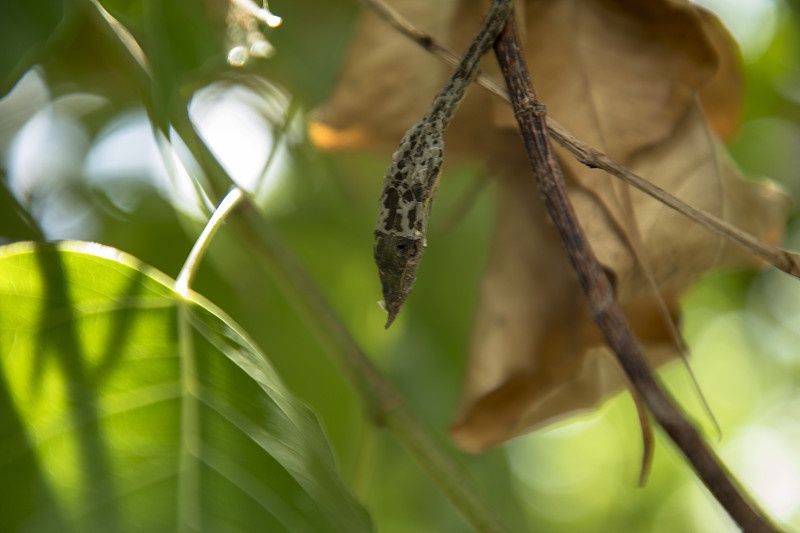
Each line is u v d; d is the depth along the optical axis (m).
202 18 0.61
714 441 1.77
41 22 0.60
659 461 2.33
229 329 0.51
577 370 0.59
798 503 2.39
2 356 0.49
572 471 2.98
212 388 0.50
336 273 0.84
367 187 0.81
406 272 0.51
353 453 0.70
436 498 0.90
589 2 0.56
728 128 0.59
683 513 2.67
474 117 0.60
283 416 0.51
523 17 0.55
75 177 0.77
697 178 0.56
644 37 0.56
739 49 0.57
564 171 0.55
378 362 0.82
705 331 1.81
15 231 0.68
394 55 0.61
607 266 0.54
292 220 0.85
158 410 0.49
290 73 0.74
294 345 0.70
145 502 0.48
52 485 0.48
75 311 0.50
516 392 0.60
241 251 0.68
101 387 0.49
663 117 0.56
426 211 0.50
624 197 0.55
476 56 0.50
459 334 0.84
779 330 1.51
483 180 0.62
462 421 0.61
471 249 0.84
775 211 0.57
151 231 0.77
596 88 0.56
